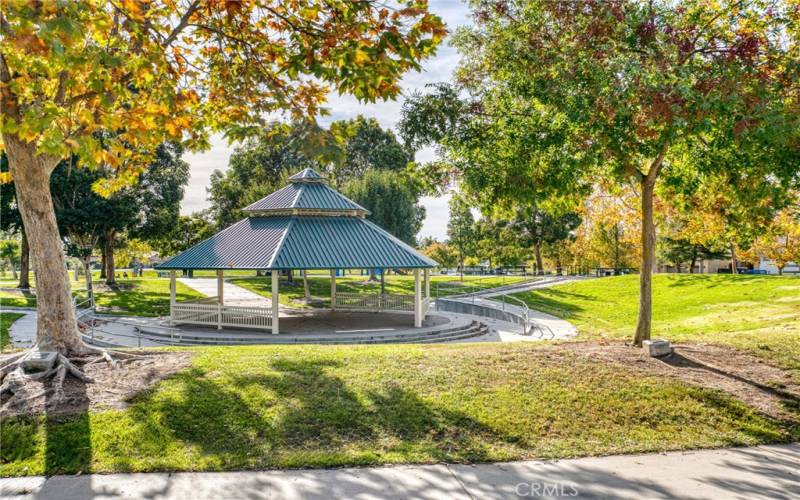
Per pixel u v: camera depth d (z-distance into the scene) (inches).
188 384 341.4
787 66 386.3
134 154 478.9
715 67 384.8
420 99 474.9
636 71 359.3
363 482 243.3
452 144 469.7
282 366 386.3
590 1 406.3
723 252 2087.8
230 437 284.5
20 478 243.0
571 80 398.9
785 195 452.4
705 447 296.4
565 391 357.1
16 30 238.4
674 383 374.9
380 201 2004.2
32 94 327.0
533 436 301.7
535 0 430.3
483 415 320.8
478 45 473.4
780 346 483.5
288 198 1023.6
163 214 1616.6
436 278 2375.7
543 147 435.2
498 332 999.6
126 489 232.7
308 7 347.6
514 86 451.2
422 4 299.6
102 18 278.5
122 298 1381.6
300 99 393.4
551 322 1125.7
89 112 278.2
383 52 287.7
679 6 423.5
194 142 438.9
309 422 303.0
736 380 389.4
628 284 1581.0
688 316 1066.1
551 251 2728.8
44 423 287.6
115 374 358.6
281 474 250.5
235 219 2036.2
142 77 362.9
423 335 882.8
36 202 380.5
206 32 430.0
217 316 903.7
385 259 923.4
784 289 1166.3
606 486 244.1
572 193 494.6
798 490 241.8
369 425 303.7
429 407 326.6
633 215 1569.9
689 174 497.7
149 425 289.1
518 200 455.5
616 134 403.5
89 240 1443.2
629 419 327.3
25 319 971.3
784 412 342.0
